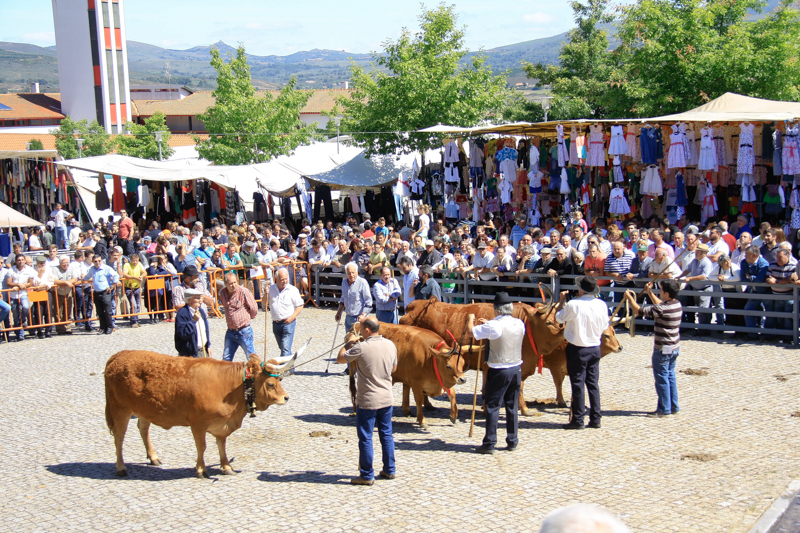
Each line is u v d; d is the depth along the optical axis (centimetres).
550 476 675
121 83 7369
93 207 2991
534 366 856
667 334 818
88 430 884
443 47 2623
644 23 2341
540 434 802
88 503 660
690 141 1500
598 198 1667
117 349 1323
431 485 668
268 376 699
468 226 1697
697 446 732
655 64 2338
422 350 815
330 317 1535
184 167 2416
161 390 695
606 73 3388
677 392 853
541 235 1448
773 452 705
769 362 1023
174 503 652
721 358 1058
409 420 880
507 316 736
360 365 676
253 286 1619
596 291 798
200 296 879
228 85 3597
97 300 1452
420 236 1537
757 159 1482
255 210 2603
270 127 3650
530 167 1753
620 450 734
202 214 2603
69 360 1254
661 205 1644
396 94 2556
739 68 2197
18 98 7575
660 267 1205
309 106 7156
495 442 747
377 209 2586
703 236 1314
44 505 659
